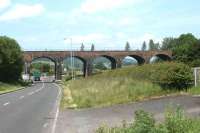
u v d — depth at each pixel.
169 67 33.22
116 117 21.17
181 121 11.84
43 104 33.31
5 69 101.06
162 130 11.10
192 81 33.00
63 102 35.31
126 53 150.25
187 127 11.74
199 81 33.03
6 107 30.03
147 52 152.12
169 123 11.70
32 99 40.41
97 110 25.78
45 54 138.62
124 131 12.61
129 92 31.97
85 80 73.56
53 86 90.56
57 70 140.75
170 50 152.50
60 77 140.75
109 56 148.38
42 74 180.25
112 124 18.20
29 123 20.05
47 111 26.83
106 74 69.75
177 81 32.41
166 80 32.41
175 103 25.00
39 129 17.86
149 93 31.44
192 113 19.41
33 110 27.55
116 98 31.02
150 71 35.88
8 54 100.81
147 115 11.73
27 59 135.50
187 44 144.62
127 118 20.39
